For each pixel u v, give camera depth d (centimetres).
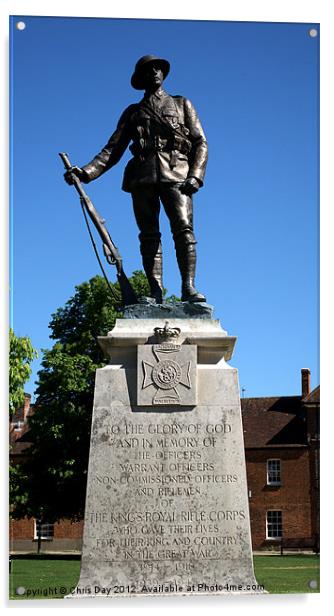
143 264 1007
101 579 855
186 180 970
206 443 884
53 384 3494
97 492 874
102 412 893
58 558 3650
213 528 866
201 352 912
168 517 868
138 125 1002
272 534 5225
